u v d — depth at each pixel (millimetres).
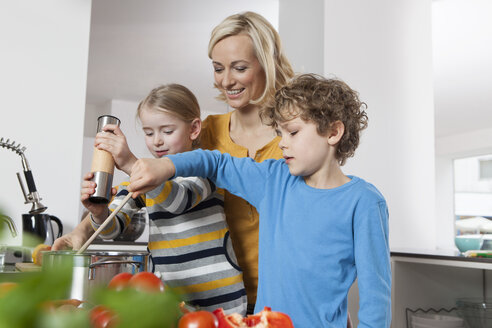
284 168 1005
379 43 2857
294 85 934
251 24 1137
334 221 884
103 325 219
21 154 1605
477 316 2062
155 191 926
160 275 1073
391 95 2852
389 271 879
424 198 2863
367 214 872
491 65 5164
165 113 1109
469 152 7969
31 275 198
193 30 4324
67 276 200
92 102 6852
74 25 1924
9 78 1820
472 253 1985
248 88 1156
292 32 3027
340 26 2771
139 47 4750
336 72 2732
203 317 355
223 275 1056
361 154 2719
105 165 882
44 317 193
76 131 1885
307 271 879
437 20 4105
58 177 1843
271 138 1181
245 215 1145
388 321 845
